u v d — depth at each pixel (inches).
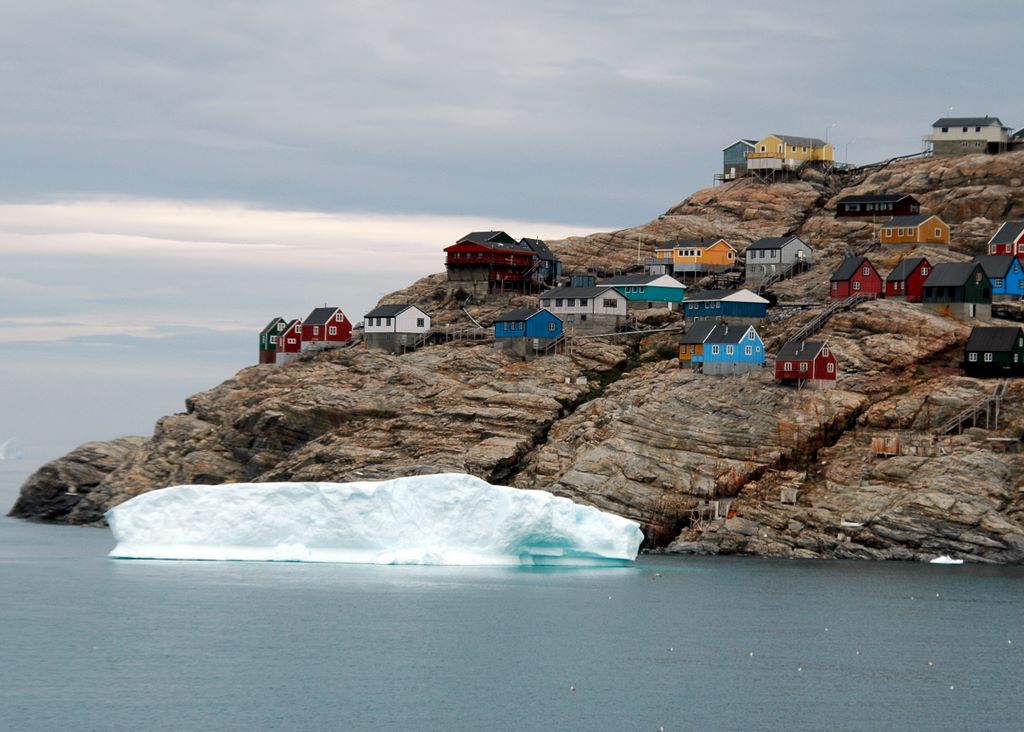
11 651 5265.8
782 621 5935.0
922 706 4648.1
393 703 4616.1
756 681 4940.9
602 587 6707.7
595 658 5246.1
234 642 5433.1
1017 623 5920.3
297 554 7062.0
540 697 4707.2
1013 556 7239.2
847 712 4574.3
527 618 5935.0
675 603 6318.9
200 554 7204.7
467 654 5280.5
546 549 7091.5
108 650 5290.4
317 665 5073.8
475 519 7017.7
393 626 5733.3
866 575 7032.5
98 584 6643.7
